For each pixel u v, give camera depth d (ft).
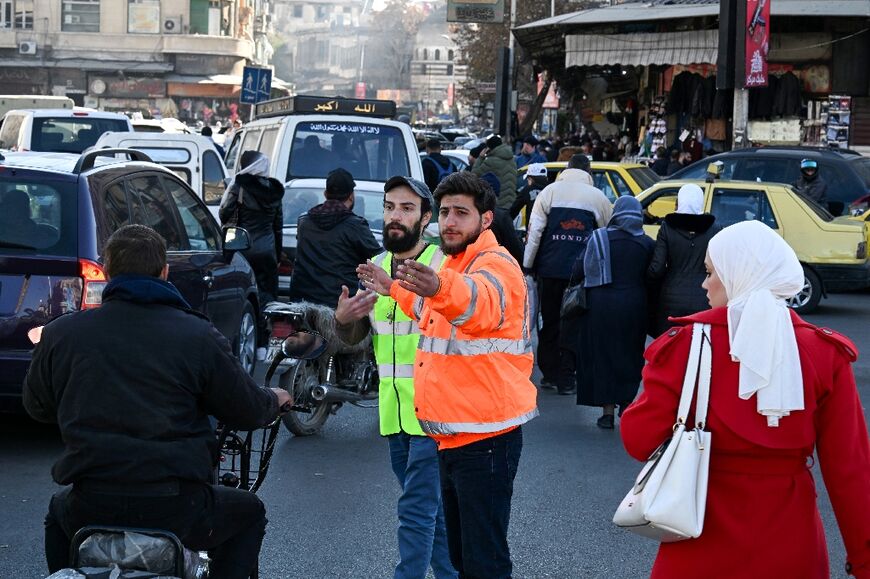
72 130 63.26
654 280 29.30
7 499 22.53
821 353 11.43
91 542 12.39
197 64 237.86
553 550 20.20
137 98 236.22
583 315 29.40
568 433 29.14
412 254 16.61
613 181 59.21
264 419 13.75
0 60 231.71
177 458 12.75
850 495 11.32
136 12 234.58
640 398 11.87
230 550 13.85
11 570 18.75
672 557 11.57
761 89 92.32
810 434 11.31
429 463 16.24
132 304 13.12
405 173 47.93
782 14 84.99
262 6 310.45
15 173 24.91
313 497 23.02
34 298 24.39
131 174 27.58
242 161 38.70
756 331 11.21
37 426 28.43
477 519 14.44
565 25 93.81
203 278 29.35
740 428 11.21
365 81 465.88
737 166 62.23
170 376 12.84
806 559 11.27
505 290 14.05
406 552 16.20
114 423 12.67
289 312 16.97
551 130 132.36
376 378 27.89
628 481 24.70
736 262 11.50
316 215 27.94
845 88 90.17
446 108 461.37
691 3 93.66
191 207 30.78
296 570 18.88
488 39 189.88
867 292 59.41
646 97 111.75
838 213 59.21
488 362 14.29
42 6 232.32
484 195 14.89
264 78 92.27
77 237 24.67
